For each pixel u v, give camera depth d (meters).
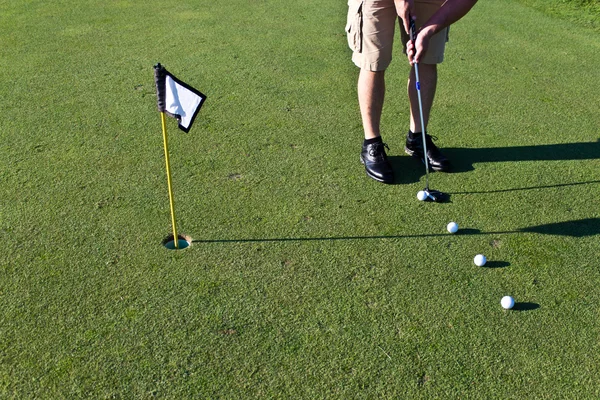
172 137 3.84
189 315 2.44
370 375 2.21
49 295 2.52
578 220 3.12
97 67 4.96
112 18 6.26
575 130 4.09
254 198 3.22
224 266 2.72
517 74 4.99
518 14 6.58
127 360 2.23
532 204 3.25
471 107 4.38
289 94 4.52
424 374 2.22
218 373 2.20
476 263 2.77
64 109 4.20
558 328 2.44
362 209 3.16
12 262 2.71
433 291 2.61
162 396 2.10
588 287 2.67
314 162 3.59
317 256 2.80
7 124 3.97
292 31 5.95
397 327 2.42
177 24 6.10
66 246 2.82
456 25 6.18
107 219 3.02
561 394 2.15
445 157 3.58
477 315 2.49
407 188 3.37
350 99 4.45
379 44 3.23
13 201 3.14
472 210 3.19
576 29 6.16
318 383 2.17
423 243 2.92
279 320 2.44
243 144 3.78
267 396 2.11
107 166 3.49
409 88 3.51
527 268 2.77
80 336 2.33
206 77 4.79
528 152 3.78
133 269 2.69
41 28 5.91
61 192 3.23
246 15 6.43
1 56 5.16
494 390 2.16
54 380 2.15
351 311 2.49
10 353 2.25
